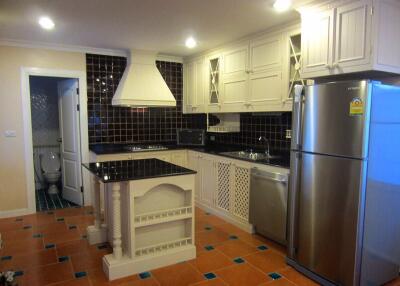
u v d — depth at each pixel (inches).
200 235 133.4
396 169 91.2
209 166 162.2
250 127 166.7
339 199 88.1
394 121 88.0
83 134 175.8
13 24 126.6
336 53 98.7
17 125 157.6
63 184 190.4
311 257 98.0
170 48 172.9
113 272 97.3
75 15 115.7
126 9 109.6
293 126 100.7
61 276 99.6
